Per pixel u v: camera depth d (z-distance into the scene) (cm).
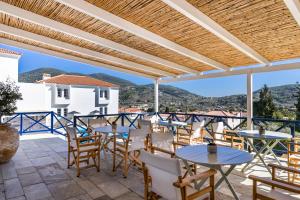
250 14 316
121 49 480
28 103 1582
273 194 184
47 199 269
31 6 327
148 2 305
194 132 531
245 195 282
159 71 737
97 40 435
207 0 284
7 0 312
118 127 465
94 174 359
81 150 359
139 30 381
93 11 316
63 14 350
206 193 204
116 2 308
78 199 270
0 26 389
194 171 295
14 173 361
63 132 771
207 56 541
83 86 2041
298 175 338
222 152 254
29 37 426
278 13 311
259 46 446
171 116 802
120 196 279
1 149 398
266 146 385
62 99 1883
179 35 414
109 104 2259
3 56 1285
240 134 390
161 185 192
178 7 281
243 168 380
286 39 405
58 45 470
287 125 498
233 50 492
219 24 350
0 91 410
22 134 745
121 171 375
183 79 771
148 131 401
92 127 523
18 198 272
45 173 362
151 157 190
